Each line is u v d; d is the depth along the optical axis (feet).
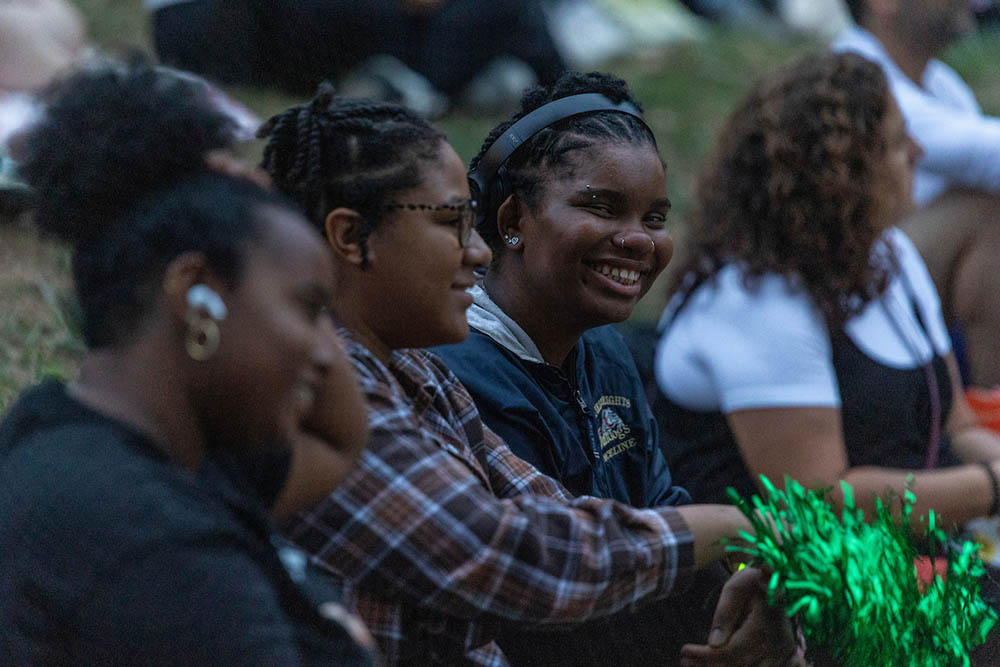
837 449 30.04
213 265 12.73
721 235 31.37
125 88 13.82
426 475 17.43
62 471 12.81
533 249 23.36
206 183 13.41
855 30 46.98
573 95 23.72
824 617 20.20
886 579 20.49
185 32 59.21
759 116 31.50
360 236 17.94
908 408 30.73
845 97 30.86
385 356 18.97
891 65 45.19
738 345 30.40
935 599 21.08
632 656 22.17
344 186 17.85
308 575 15.30
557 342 24.11
